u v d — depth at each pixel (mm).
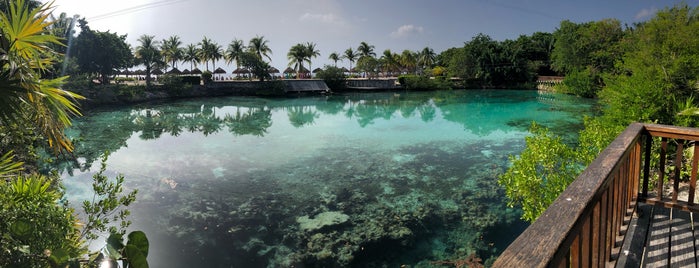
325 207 10617
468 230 8875
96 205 4566
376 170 14398
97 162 15664
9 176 3994
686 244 2766
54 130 4297
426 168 14539
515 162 7164
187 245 8391
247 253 8047
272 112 34125
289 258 7824
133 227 9203
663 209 3344
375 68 67062
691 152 6707
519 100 40438
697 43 16531
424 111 33688
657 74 12516
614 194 2398
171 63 63938
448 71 63094
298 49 64438
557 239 1133
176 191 12125
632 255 2613
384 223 9375
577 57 43188
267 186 12656
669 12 20969
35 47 3977
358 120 28781
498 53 58094
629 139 2625
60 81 4113
